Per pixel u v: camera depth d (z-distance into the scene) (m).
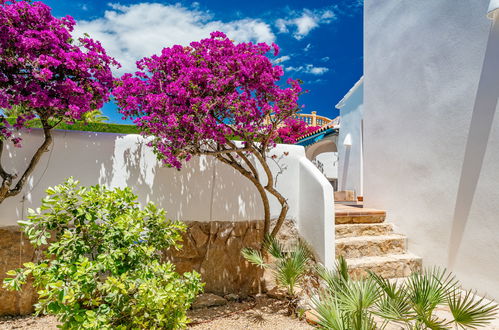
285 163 6.26
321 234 5.22
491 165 4.46
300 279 5.18
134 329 3.44
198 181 5.72
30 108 4.18
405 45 6.31
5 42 3.82
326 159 19.88
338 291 3.64
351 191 10.91
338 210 6.73
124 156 5.36
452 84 5.18
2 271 4.71
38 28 4.14
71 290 3.26
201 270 5.64
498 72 4.39
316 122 16.78
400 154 6.38
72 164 5.06
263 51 5.05
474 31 4.80
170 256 5.48
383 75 6.98
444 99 5.33
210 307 5.29
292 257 4.88
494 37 4.47
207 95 4.68
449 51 5.25
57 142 5.01
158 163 5.52
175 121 4.32
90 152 5.18
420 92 5.88
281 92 4.87
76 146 5.11
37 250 4.86
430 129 5.61
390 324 3.89
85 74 4.36
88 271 3.37
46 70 3.79
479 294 4.59
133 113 4.92
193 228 5.64
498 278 4.29
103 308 3.35
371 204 7.29
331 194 5.20
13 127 4.62
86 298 3.59
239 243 5.88
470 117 4.82
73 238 3.69
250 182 6.04
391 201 6.61
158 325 3.71
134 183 5.36
